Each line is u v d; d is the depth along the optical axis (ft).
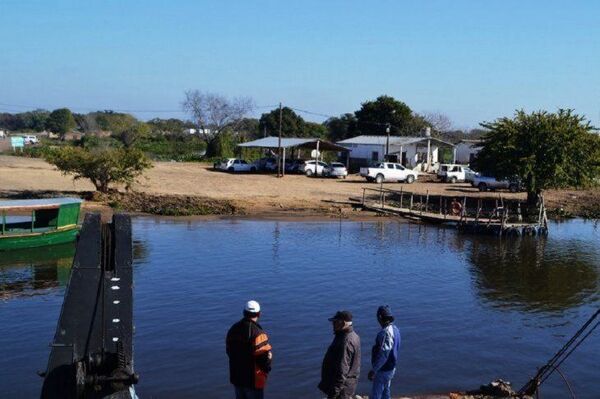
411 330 57.16
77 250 25.27
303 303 64.80
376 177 198.39
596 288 76.89
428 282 77.36
